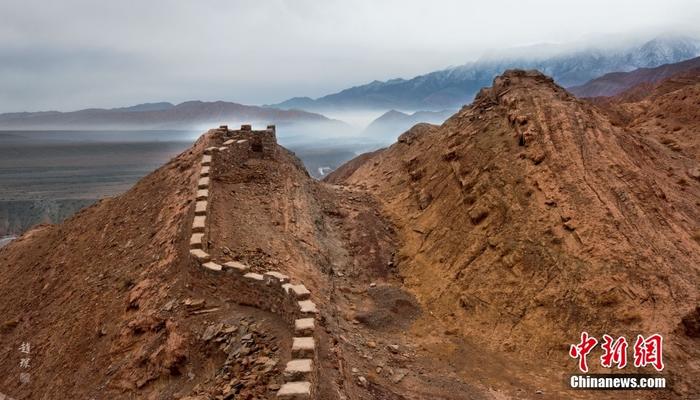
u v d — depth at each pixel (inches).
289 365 391.9
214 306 565.3
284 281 528.7
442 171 1042.7
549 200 746.8
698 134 1235.9
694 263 637.9
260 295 541.0
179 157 1024.2
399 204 1093.1
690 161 1011.3
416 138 1390.3
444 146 1111.0
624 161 796.0
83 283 762.2
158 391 507.5
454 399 510.3
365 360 558.9
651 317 566.3
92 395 536.4
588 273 628.1
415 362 585.3
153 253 710.5
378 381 519.2
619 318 576.1
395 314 698.8
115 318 626.5
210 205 759.7
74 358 610.2
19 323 799.7
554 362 571.8
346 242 932.6
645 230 671.1
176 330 541.0
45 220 2903.5
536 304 639.1
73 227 1031.6
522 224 743.7
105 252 818.8
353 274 820.6
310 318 461.7
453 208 903.1
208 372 493.0
